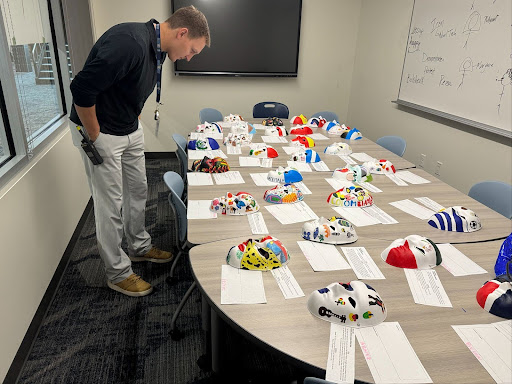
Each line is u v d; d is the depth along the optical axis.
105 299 2.35
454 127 3.50
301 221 1.76
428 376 0.94
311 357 1.00
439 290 1.28
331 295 1.14
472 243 1.61
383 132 4.66
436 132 3.74
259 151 2.68
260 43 4.80
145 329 2.12
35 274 2.12
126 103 2.05
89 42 4.22
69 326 2.12
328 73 5.18
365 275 1.35
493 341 1.06
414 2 3.91
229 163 2.55
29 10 2.69
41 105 2.88
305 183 2.26
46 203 2.38
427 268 1.41
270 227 1.70
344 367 0.96
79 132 1.99
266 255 1.37
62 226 2.68
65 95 3.44
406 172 2.51
